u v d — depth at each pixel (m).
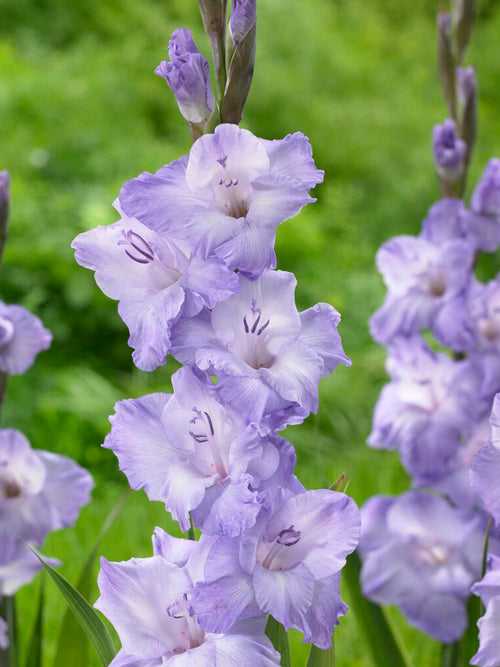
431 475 1.36
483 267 3.06
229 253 0.83
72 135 3.44
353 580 1.30
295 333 0.86
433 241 1.36
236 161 0.85
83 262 0.87
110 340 2.95
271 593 0.82
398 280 1.38
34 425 2.57
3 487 1.24
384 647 1.30
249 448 0.83
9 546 1.22
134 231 0.86
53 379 2.69
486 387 1.32
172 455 0.86
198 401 0.85
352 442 2.55
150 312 0.84
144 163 3.34
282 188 0.84
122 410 0.86
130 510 2.14
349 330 2.88
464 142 1.35
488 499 0.90
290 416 0.84
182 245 0.86
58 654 1.18
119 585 0.85
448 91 1.37
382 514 1.48
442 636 1.40
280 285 0.86
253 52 0.88
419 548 1.44
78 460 2.46
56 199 3.04
